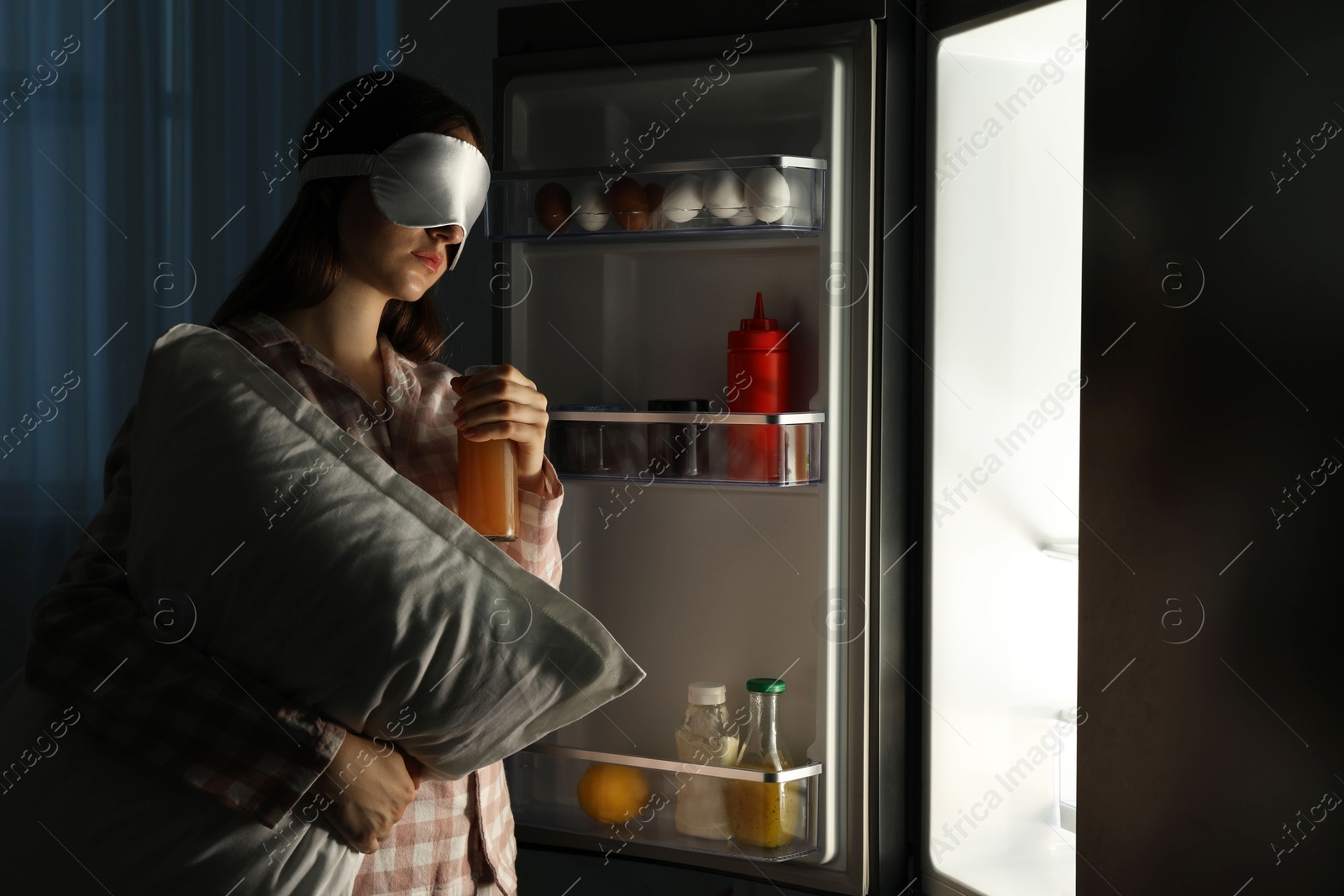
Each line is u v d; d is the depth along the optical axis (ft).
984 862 5.19
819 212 4.74
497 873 3.07
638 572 5.58
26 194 7.72
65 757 2.42
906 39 5.00
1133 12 3.83
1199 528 3.68
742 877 5.06
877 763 5.00
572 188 5.00
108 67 7.69
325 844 2.42
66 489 7.90
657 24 5.03
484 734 2.55
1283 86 3.35
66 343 7.82
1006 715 5.29
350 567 2.41
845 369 4.91
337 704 2.42
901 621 5.14
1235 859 3.61
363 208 2.80
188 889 2.33
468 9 7.72
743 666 5.40
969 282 5.07
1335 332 3.23
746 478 4.86
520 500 3.14
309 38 7.73
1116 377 3.96
